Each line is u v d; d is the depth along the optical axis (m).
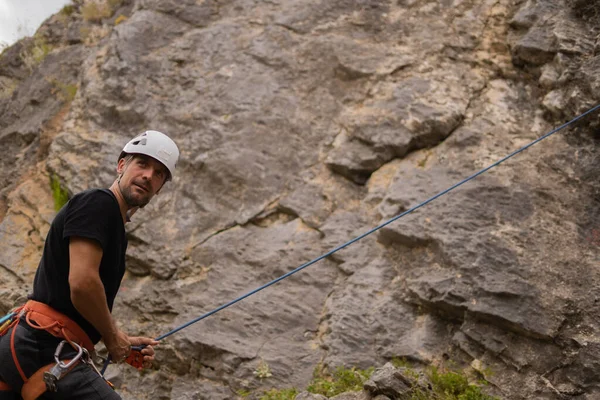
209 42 8.67
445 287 6.07
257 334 6.54
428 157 7.20
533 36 7.51
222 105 8.03
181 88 8.40
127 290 7.27
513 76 7.65
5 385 3.23
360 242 6.85
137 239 7.46
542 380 5.56
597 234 6.19
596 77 6.78
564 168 6.64
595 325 5.65
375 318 6.29
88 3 10.45
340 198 7.25
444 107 7.39
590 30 7.33
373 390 5.23
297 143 7.67
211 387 6.38
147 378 6.67
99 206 3.22
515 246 6.17
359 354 6.13
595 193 6.43
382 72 7.88
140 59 8.77
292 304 6.66
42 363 3.18
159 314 7.00
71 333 3.25
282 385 6.19
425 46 8.03
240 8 8.98
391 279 6.53
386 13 8.42
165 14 9.12
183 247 7.29
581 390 5.43
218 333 6.59
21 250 8.01
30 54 10.66
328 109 7.84
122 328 6.99
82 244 3.16
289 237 7.10
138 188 3.44
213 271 7.05
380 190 7.10
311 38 8.34
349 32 8.35
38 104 9.65
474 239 6.26
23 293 7.45
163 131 8.12
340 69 8.02
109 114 8.55
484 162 6.88
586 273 5.93
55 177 8.30
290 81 8.09
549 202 6.45
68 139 8.52
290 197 7.34
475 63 7.84
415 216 6.61
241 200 7.45
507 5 8.23
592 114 6.71
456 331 6.05
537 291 5.87
